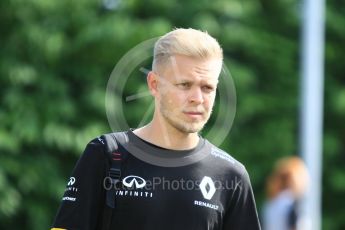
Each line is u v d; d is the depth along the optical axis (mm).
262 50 46000
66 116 40531
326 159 47719
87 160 10406
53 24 42219
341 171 47844
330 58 47531
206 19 43312
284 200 28828
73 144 39812
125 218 10234
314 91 37125
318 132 37031
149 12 44000
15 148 38906
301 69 43938
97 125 40438
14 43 41594
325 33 48000
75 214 10289
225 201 10633
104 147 10422
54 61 41562
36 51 41594
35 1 41344
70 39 42188
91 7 42812
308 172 36406
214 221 10500
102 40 40688
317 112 37125
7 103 40188
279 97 46531
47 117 40156
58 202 40406
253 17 46250
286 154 45781
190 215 10344
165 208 10281
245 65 46000
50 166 40531
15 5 41125
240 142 45562
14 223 40375
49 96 40938
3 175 38375
